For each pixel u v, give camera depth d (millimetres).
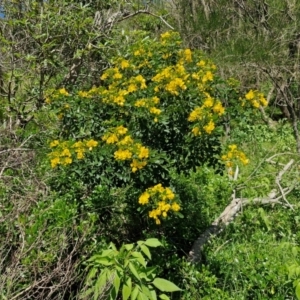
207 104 2857
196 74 3107
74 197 3174
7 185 3018
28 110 4539
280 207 4445
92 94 3123
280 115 8523
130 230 3385
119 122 2914
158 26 7758
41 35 4090
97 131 3117
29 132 4023
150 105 2877
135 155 2727
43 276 2402
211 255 3482
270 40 5887
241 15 6566
